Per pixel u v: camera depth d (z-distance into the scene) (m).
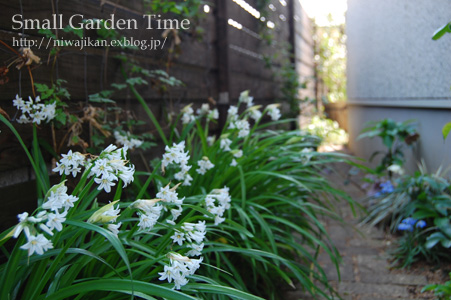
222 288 0.43
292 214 0.84
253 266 0.65
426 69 1.06
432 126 1.12
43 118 0.55
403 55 1.24
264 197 0.74
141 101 0.77
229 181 0.78
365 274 0.85
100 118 0.72
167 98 0.94
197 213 0.67
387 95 1.42
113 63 0.76
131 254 0.50
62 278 0.43
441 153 1.06
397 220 1.02
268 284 0.74
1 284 0.36
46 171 0.57
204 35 1.12
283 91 1.93
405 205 1.03
